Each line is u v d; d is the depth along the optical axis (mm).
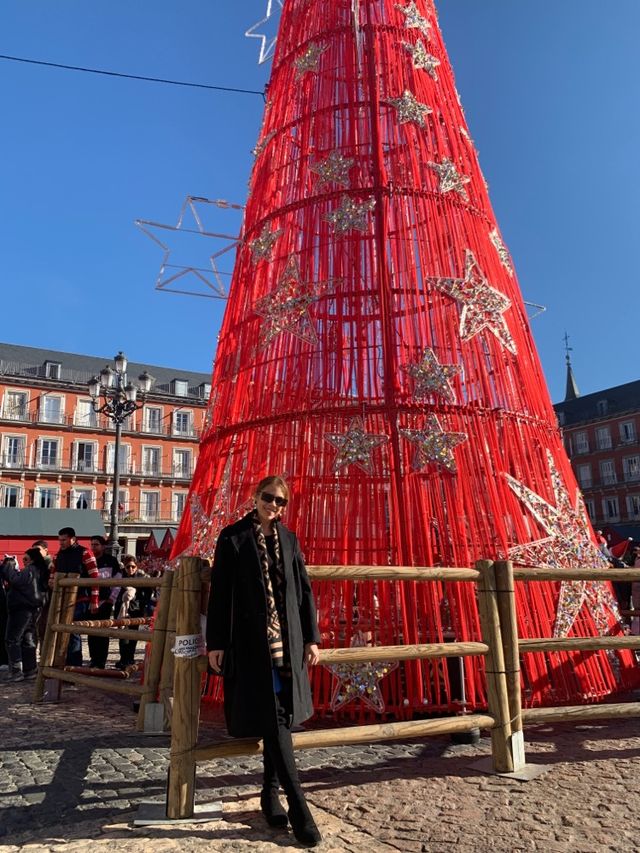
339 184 6969
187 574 3766
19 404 47844
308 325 6516
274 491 3633
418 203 6926
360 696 5328
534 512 6195
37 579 8695
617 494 52906
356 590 5742
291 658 3352
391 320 6395
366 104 7293
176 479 51812
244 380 6941
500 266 7293
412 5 7922
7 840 3188
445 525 5836
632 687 6422
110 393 22156
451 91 7977
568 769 4242
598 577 4660
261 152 8047
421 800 3713
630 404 53844
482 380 6398
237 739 3605
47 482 47344
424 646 4043
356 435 6012
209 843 3145
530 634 5719
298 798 3191
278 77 8250
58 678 6609
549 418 7141
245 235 7844
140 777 4180
